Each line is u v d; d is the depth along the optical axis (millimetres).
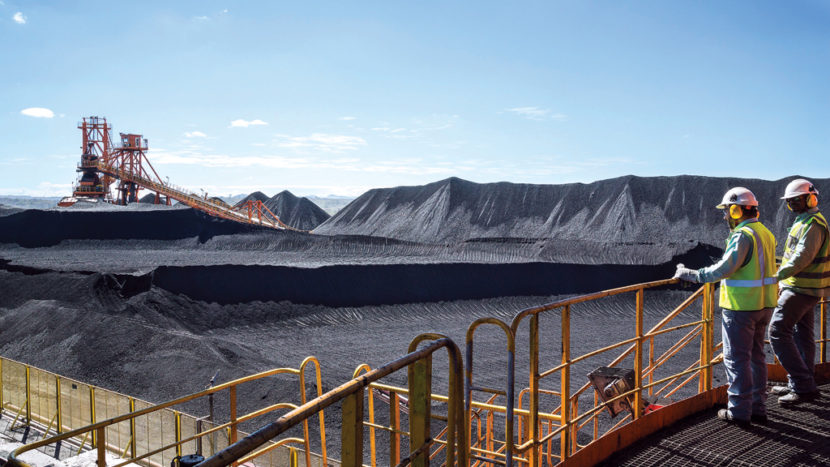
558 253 69625
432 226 104125
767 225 79875
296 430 18375
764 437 4219
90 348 27734
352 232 110938
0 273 45344
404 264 50531
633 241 86438
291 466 9102
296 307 43344
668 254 61969
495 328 41188
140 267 49562
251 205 91188
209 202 86750
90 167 86688
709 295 4930
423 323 43250
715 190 91125
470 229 101625
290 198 137625
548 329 39812
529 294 50531
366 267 49156
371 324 42438
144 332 28922
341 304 45062
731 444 4105
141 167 86875
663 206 92000
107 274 42062
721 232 84750
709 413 4793
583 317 43656
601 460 3877
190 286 41969
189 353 26562
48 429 14305
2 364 16266
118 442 12711
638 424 4230
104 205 83062
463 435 2309
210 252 70312
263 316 41469
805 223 4633
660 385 23906
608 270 54312
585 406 20547
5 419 14969
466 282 50656
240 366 26609
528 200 104312
